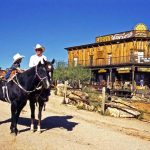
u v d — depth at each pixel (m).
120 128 14.38
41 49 10.73
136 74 44.97
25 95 10.12
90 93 23.02
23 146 9.10
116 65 45.06
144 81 45.00
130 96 28.39
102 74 51.41
